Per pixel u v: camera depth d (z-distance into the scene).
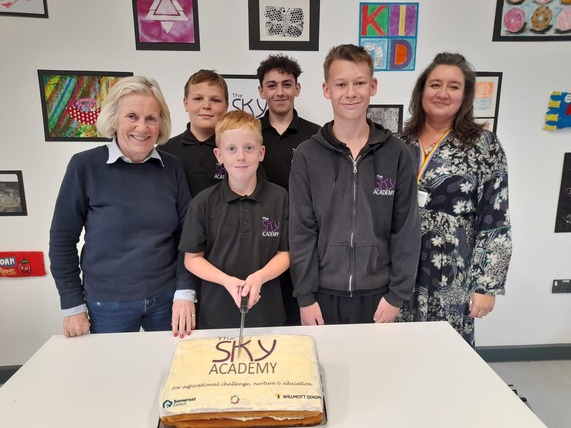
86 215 1.24
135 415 0.76
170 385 0.76
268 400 0.72
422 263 1.42
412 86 1.96
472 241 1.46
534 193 2.12
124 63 1.87
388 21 1.89
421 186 1.44
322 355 0.95
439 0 1.88
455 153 1.41
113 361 0.94
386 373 0.89
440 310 1.43
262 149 1.28
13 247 2.01
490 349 2.28
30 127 1.89
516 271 2.21
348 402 0.80
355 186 1.28
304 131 1.73
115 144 1.22
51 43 1.82
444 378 0.87
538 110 2.02
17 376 0.89
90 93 1.88
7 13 1.78
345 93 1.23
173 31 1.85
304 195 1.31
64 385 0.86
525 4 1.90
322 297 1.35
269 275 1.19
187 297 1.22
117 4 1.81
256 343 0.88
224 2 1.83
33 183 1.95
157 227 1.26
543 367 2.25
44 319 2.11
